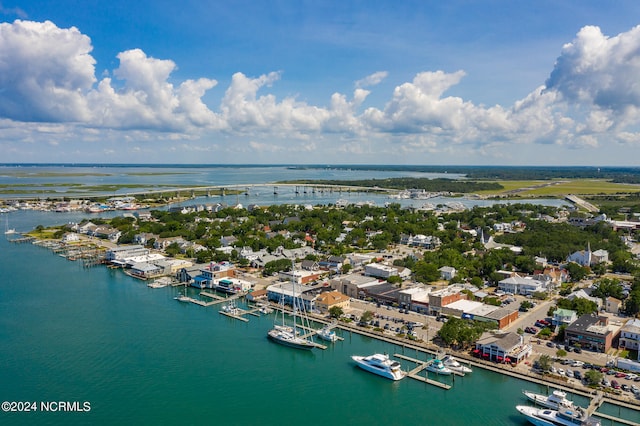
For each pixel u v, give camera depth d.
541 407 118.25
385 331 168.88
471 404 122.38
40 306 197.38
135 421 114.19
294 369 142.50
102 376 135.88
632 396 120.19
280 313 193.00
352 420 115.88
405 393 128.50
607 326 160.38
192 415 117.06
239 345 159.75
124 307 198.00
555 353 147.88
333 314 184.88
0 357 147.00
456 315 179.38
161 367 142.25
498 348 142.00
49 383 131.38
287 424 114.00
